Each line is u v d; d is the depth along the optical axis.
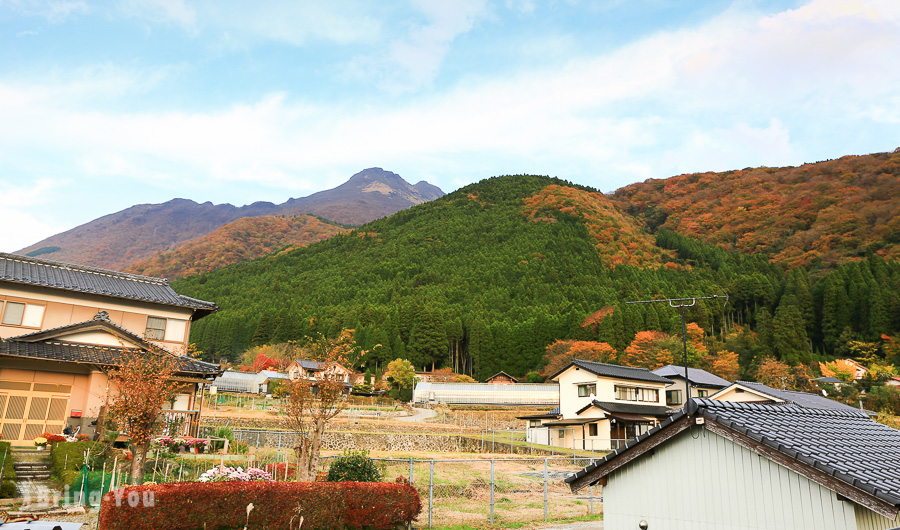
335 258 191.12
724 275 130.25
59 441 19.61
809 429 9.22
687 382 9.14
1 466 15.62
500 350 92.88
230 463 19.47
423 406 67.44
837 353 85.19
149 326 27.59
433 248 184.25
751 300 108.88
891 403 48.62
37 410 21.38
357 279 154.00
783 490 7.93
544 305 109.44
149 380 14.89
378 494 13.85
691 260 160.75
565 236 175.62
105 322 23.77
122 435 18.89
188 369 24.59
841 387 57.50
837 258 132.25
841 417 10.92
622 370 46.03
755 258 146.25
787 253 148.25
